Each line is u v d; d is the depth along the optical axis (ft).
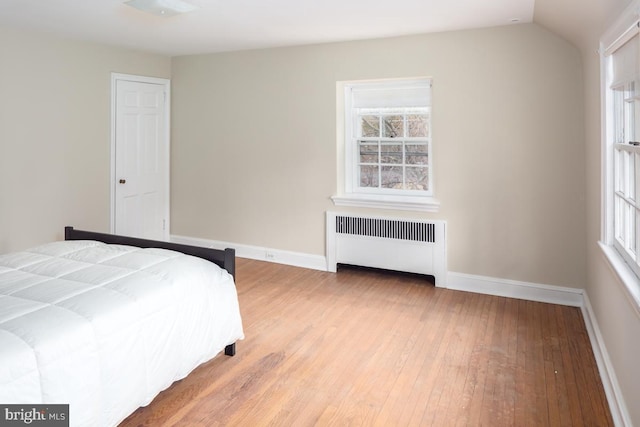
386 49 13.57
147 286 7.29
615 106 8.21
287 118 15.42
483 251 12.82
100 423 6.10
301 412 7.22
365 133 14.96
